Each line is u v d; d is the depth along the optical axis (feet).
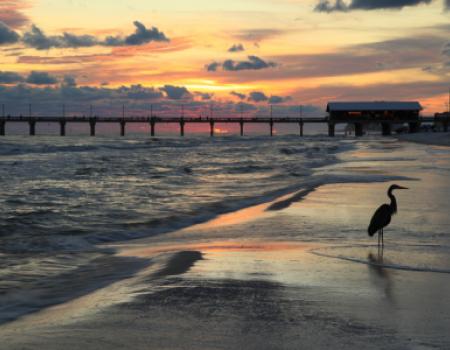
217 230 45.44
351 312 20.86
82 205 61.72
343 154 192.75
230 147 276.00
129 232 46.21
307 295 23.44
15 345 17.69
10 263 33.86
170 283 25.79
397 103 523.70
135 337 18.22
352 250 33.78
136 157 176.55
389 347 17.02
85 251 38.22
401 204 56.54
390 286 24.97
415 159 154.71
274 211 54.08
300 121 571.69
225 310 21.24
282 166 130.52
